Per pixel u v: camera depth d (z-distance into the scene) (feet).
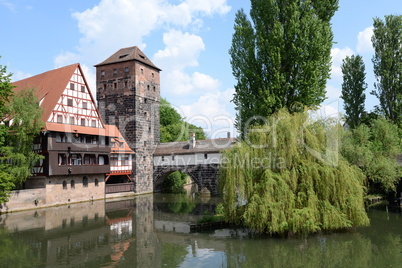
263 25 89.25
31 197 106.93
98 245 62.39
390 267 48.01
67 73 124.88
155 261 52.19
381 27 143.33
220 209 84.99
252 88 89.51
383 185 105.29
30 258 54.29
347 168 64.34
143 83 160.66
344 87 159.74
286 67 86.69
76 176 125.18
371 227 73.41
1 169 95.86
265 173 60.39
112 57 164.66
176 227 78.79
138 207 113.91
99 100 163.32
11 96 101.65
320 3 87.76
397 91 139.44
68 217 92.94
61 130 115.55
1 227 78.79
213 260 52.11
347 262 50.34
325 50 84.23
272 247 58.49
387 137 113.91
